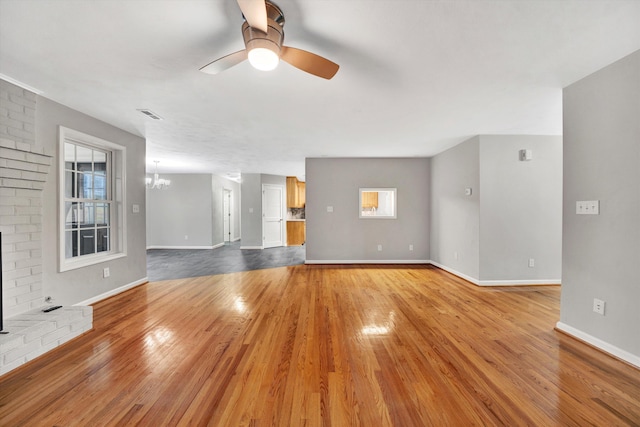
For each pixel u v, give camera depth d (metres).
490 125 3.76
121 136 3.96
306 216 6.07
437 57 2.13
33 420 1.54
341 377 1.95
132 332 2.66
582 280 2.48
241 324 2.86
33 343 2.15
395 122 3.63
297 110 3.23
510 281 4.25
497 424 1.52
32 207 2.70
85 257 3.52
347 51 2.05
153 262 6.36
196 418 1.56
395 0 1.54
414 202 6.06
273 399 1.72
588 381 1.90
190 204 8.67
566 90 2.63
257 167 7.52
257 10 1.41
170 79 2.47
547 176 4.23
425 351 2.31
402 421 1.55
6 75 2.39
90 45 1.96
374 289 4.12
